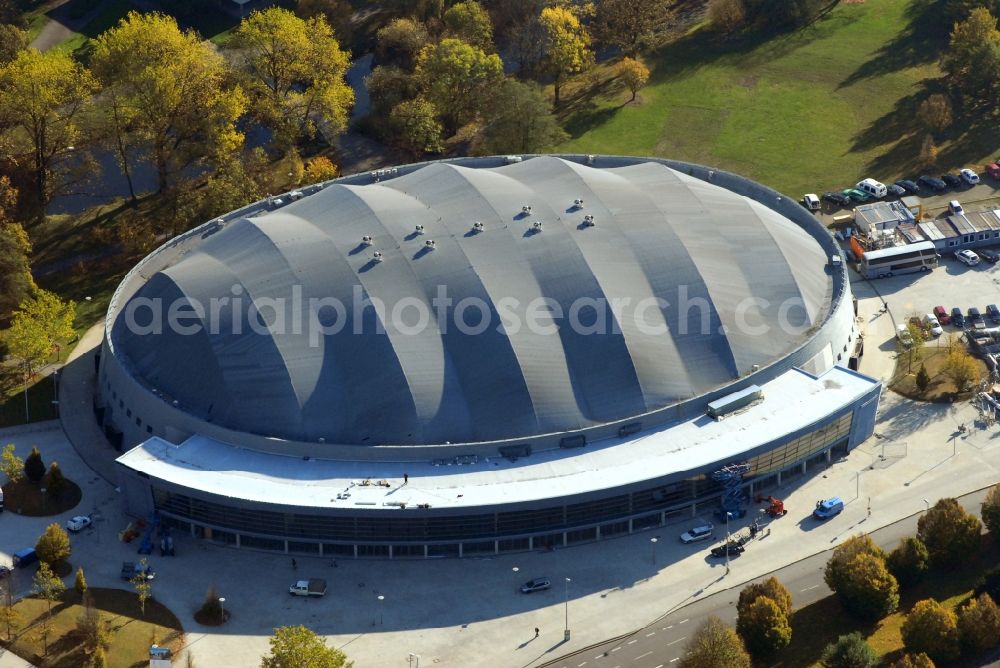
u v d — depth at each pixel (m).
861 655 187.62
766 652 194.62
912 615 194.25
